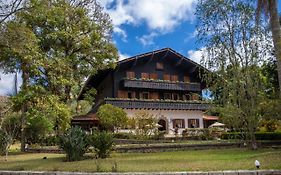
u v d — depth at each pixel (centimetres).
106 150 1566
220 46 1903
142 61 4212
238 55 1878
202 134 3153
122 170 1083
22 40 1709
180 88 4341
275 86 2341
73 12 2786
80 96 3450
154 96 4312
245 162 1184
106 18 3030
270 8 1669
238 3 1862
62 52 2727
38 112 2266
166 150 1980
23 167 1260
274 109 1889
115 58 3086
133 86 4034
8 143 1919
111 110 3212
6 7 1730
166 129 4178
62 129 2355
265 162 1162
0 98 2478
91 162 1323
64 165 1267
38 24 2598
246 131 1947
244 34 1870
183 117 4328
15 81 2480
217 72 1920
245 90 1884
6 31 1647
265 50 1872
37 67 2283
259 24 1838
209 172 1001
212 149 2023
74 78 2858
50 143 2862
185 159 1398
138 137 2631
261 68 1970
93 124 3712
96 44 2970
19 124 2253
